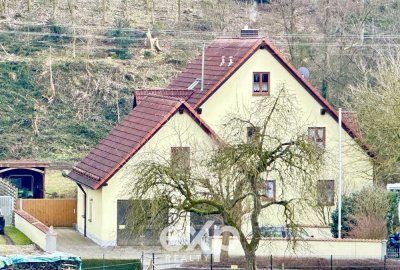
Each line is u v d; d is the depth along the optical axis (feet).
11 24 520.01
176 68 508.94
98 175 334.65
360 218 320.50
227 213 268.21
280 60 359.05
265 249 303.68
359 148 356.38
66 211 369.30
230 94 357.61
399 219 315.58
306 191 281.13
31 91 485.15
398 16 522.88
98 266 302.66
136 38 523.70
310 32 501.97
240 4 561.02
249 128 286.46
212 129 339.77
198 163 291.17
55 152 453.58
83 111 479.82
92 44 516.32
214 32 533.55
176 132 331.36
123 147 336.49
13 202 365.20
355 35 490.08
